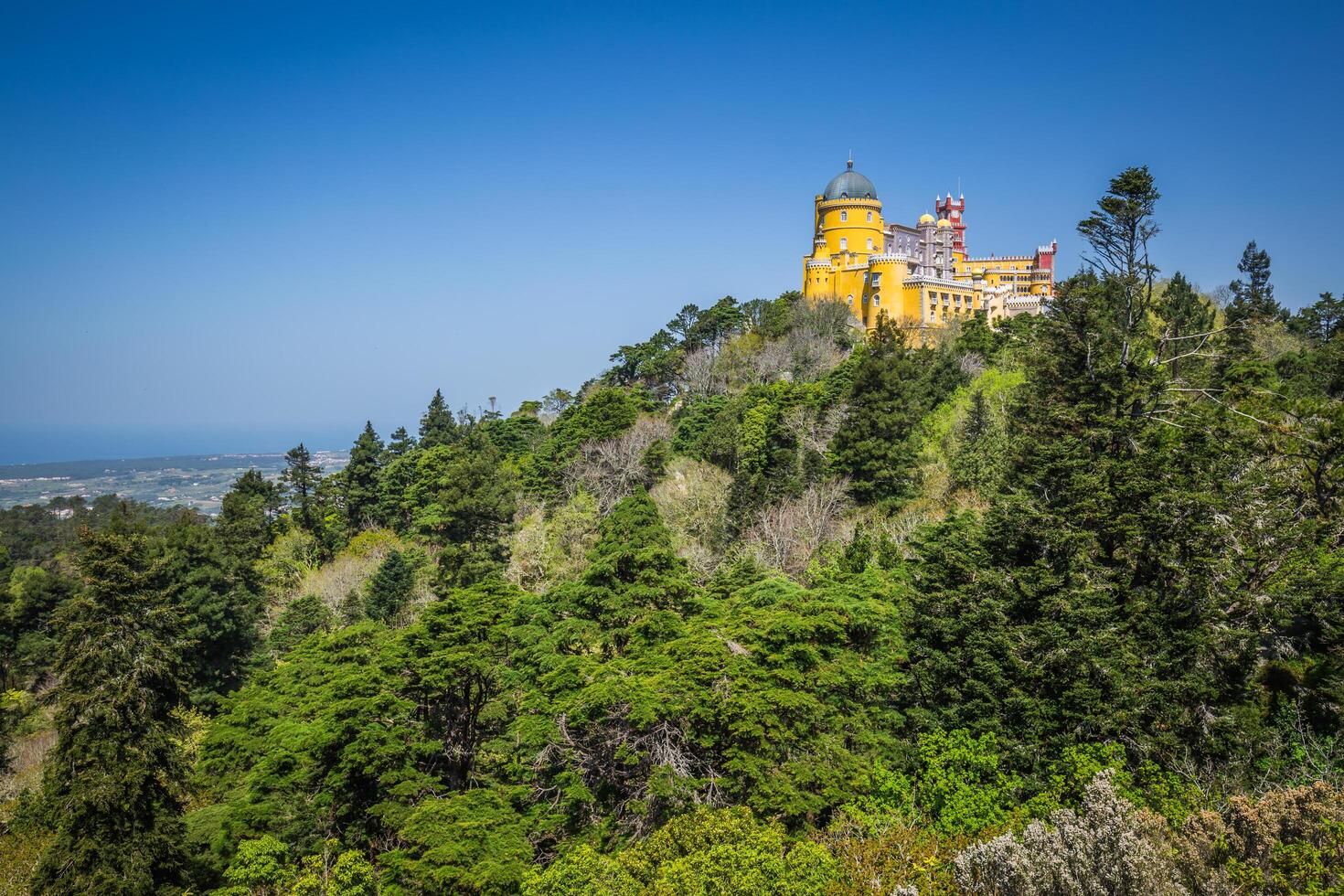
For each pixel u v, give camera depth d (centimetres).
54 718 2889
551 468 8550
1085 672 2939
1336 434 3325
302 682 4081
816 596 3700
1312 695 2956
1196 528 3222
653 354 11894
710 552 6456
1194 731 2855
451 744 3538
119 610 2941
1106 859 1723
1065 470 3559
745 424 7781
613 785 3170
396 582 6669
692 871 2186
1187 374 4394
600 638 3722
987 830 2417
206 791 3666
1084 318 3866
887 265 12119
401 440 10969
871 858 2369
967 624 3234
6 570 9325
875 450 6656
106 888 2717
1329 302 9031
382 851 3164
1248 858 1822
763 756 2959
